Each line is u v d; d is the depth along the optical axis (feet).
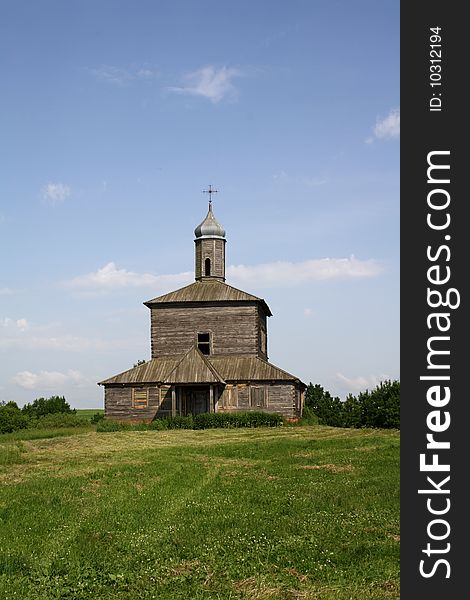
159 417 213.66
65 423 237.25
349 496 72.33
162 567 47.80
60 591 43.68
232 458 115.85
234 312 225.15
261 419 195.62
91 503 71.92
